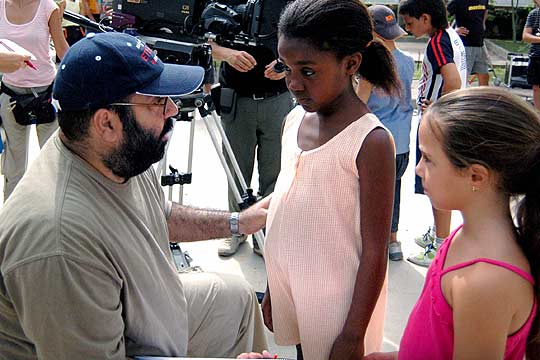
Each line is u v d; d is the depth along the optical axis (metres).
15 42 3.46
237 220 2.07
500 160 1.17
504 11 13.02
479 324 1.17
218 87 3.19
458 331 1.19
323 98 1.52
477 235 1.22
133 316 1.60
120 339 1.53
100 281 1.46
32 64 3.16
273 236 1.68
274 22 2.84
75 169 1.54
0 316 1.56
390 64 1.65
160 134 1.62
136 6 2.84
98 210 1.52
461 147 1.18
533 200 1.19
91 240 1.45
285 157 1.69
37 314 1.43
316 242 1.59
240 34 2.89
